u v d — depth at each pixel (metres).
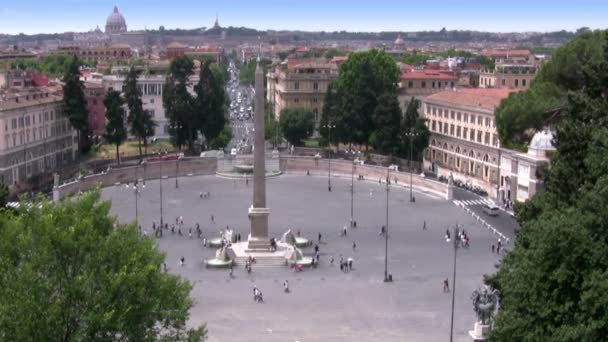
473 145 169.50
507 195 147.12
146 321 48.22
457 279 95.19
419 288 91.69
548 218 50.53
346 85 198.50
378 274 98.38
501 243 112.00
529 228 53.59
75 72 181.75
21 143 161.00
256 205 107.19
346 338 74.50
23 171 162.00
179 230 120.31
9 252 47.47
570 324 44.41
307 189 161.75
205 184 167.88
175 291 50.97
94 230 48.91
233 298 88.44
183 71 191.62
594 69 61.25
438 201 148.75
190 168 179.12
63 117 184.50
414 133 180.00
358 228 125.38
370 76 189.12
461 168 176.88
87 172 168.50
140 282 47.03
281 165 183.00
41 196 51.91
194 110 191.38
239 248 109.44
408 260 105.00
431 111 192.62
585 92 62.78
